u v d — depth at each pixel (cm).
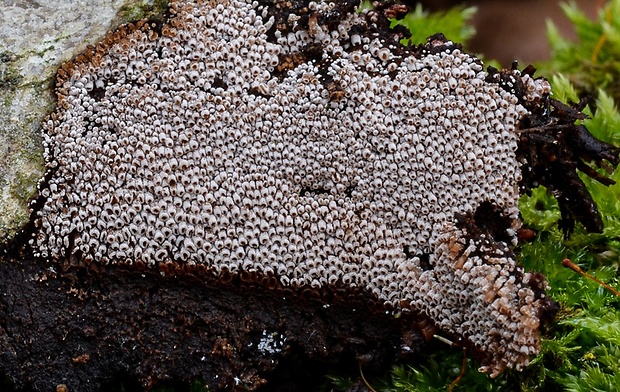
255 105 7
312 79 7
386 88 7
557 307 7
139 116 7
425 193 7
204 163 7
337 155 7
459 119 7
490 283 7
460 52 7
